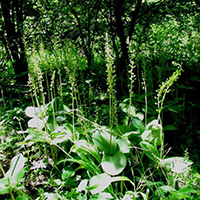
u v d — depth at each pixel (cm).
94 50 543
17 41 397
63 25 468
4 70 416
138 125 229
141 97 304
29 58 224
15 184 147
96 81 444
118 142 200
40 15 430
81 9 439
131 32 466
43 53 234
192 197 160
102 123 283
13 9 408
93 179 157
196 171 219
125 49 450
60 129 206
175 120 309
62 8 429
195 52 475
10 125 268
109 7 455
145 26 517
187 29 561
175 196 162
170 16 573
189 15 554
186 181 178
